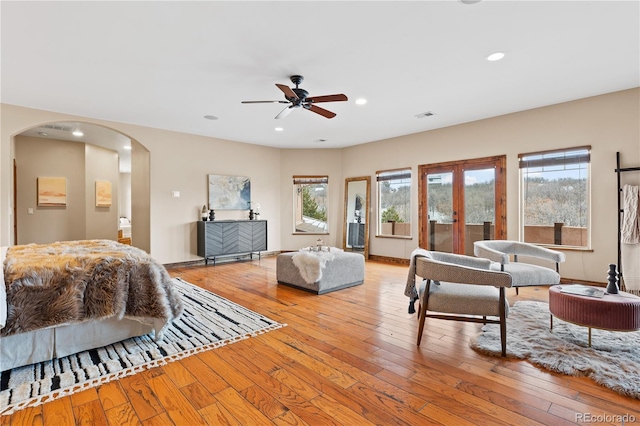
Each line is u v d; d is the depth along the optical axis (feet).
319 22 8.40
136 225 20.42
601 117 13.73
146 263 8.68
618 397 6.08
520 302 11.91
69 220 22.71
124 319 8.47
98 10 7.81
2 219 14.37
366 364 7.42
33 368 7.13
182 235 20.03
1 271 6.76
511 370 7.11
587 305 7.95
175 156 19.71
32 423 5.36
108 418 5.52
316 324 9.98
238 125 18.37
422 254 9.05
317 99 11.46
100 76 11.61
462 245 18.30
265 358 7.73
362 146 23.45
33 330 6.98
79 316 7.47
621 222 13.14
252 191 23.47
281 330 9.50
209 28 8.64
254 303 12.19
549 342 8.35
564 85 12.73
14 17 8.04
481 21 8.41
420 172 20.08
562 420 5.44
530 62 10.75
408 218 20.98
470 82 12.37
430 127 19.01
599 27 8.69
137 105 14.78
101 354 7.86
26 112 14.96
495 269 11.56
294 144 23.76
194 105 14.82
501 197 16.69
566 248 14.65
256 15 8.08
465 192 18.20
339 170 24.94
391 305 11.98
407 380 6.72
